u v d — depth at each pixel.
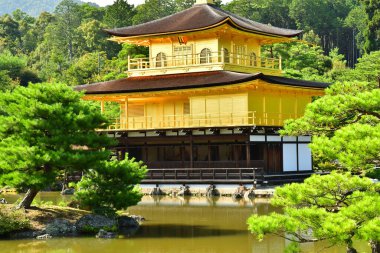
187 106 66.00
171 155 64.56
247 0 170.12
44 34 176.75
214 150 62.31
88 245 32.66
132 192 37.72
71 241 33.69
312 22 176.62
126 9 155.75
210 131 60.97
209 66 65.19
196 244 32.72
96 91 64.62
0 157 34.66
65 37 166.25
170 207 48.03
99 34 155.75
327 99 25.41
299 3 176.25
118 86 65.44
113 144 36.94
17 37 186.38
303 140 63.94
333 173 21.70
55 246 32.41
